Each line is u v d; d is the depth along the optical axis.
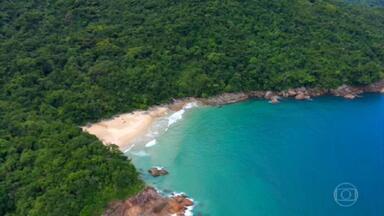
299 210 83.38
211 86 131.38
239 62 139.00
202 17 146.50
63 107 112.69
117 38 139.62
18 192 80.94
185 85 129.75
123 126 113.88
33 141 94.00
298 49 147.75
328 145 107.88
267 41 147.50
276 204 85.19
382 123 120.25
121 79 125.69
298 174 95.06
